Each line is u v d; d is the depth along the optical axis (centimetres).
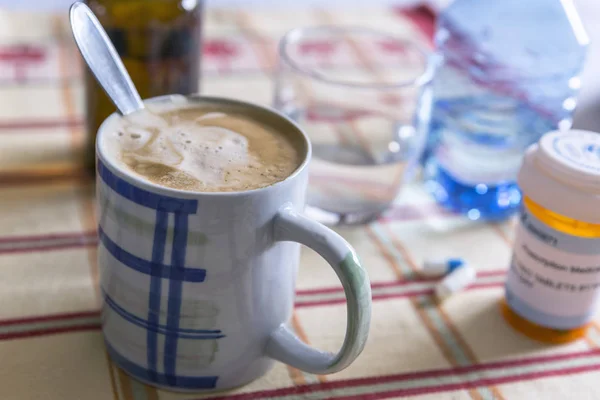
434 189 58
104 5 51
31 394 36
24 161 55
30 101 62
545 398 39
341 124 55
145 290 33
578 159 40
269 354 36
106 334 38
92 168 55
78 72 67
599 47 84
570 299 42
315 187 52
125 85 38
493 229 54
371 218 53
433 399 38
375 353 41
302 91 53
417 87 52
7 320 40
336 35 69
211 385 36
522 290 43
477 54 58
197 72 55
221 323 34
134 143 36
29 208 50
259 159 36
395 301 46
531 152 43
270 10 83
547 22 58
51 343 39
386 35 64
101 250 35
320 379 39
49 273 44
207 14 80
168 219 31
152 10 52
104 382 37
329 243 31
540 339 44
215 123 39
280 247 34
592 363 42
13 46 70
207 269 32
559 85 57
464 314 45
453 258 50
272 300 35
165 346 35
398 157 53
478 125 56
